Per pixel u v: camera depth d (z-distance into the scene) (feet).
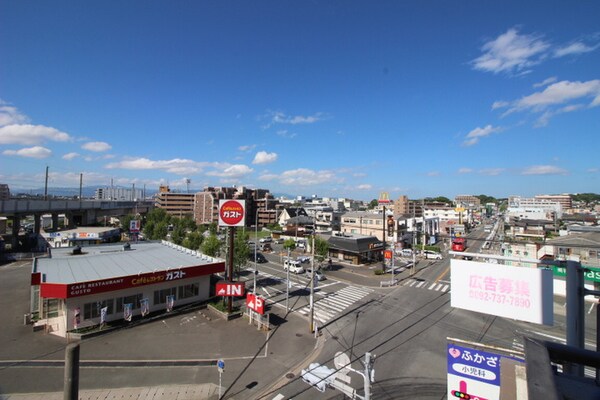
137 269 95.50
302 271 148.25
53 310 89.20
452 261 37.70
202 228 275.18
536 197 547.90
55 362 62.95
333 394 54.65
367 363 42.60
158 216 291.58
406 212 397.60
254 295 86.22
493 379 35.91
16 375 58.18
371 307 101.65
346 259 179.01
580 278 30.01
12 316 85.81
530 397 5.61
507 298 34.50
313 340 76.13
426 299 111.34
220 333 79.25
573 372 24.85
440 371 61.87
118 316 85.20
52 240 188.34
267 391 55.72
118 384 56.70
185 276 96.17
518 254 144.36
